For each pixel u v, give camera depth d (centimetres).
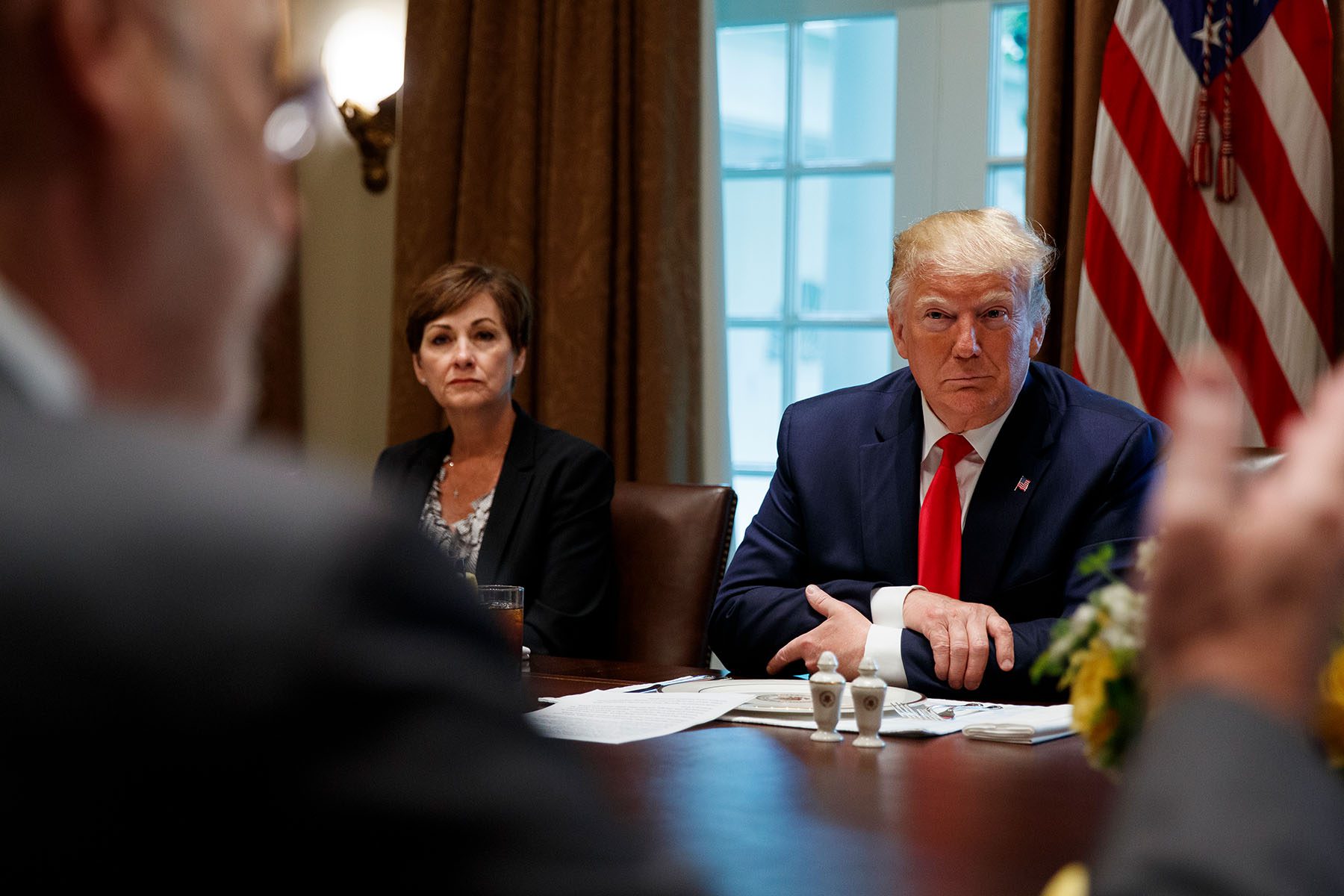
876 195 319
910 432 196
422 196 323
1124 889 36
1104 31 262
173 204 33
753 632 183
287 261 38
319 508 30
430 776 28
